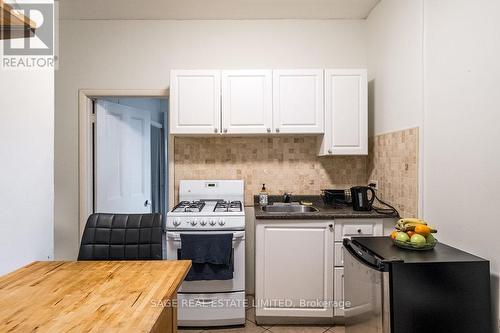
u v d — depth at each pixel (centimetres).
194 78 242
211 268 209
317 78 243
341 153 245
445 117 165
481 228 139
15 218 125
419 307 128
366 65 272
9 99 123
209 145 276
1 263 118
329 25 274
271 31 273
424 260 131
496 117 131
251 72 243
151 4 245
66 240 268
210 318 215
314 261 220
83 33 268
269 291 221
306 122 244
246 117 243
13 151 125
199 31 272
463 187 151
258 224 220
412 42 196
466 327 130
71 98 268
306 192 277
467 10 147
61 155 268
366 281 143
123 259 159
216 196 269
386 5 232
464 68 150
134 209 308
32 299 96
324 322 224
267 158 276
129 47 270
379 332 130
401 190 210
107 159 280
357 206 230
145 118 325
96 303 93
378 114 247
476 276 130
